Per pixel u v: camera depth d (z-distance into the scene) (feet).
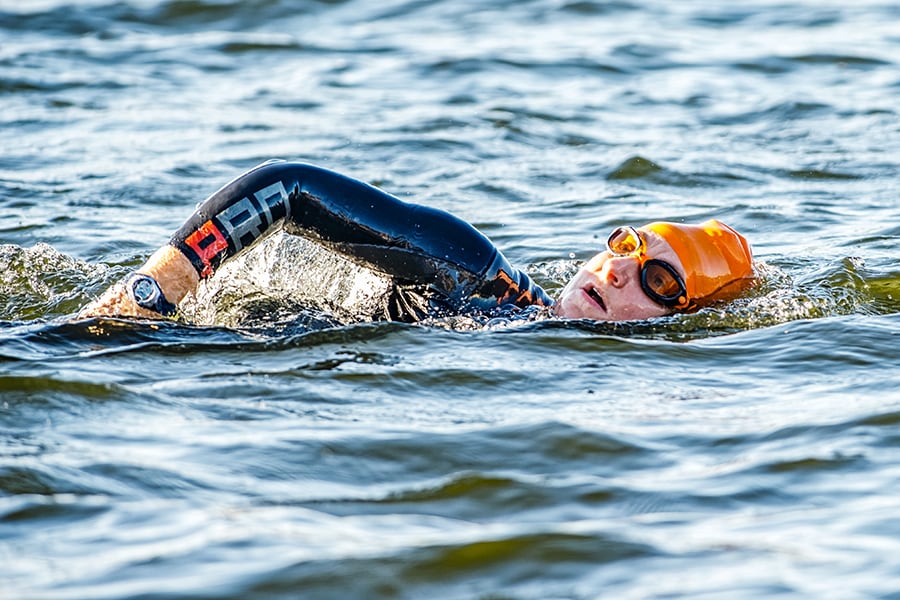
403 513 30.45
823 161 96.32
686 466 33.99
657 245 51.39
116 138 104.88
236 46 155.33
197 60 147.13
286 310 51.55
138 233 74.43
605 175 93.20
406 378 42.22
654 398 40.73
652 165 94.38
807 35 161.89
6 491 31.09
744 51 150.41
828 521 29.94
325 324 50.01
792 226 76.69
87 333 46.01
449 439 35.86
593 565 27.27
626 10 183.93
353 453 34.60
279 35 164.55
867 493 31.78
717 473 33.35
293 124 111.96
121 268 62.23
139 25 171.63
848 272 60.70
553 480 32.83
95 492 31.24
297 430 36.37
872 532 29.17
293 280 52.80
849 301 54.65
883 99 120.47
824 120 112.37
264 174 48.80
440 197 86.12
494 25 173.47
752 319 50.93
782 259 65.92
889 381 42.32
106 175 90.94
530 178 92.32
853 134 106.22
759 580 26.53
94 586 25.81
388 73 139.23
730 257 52.80
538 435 36.17
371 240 49.75
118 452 34.14
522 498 31.50
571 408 39.47
